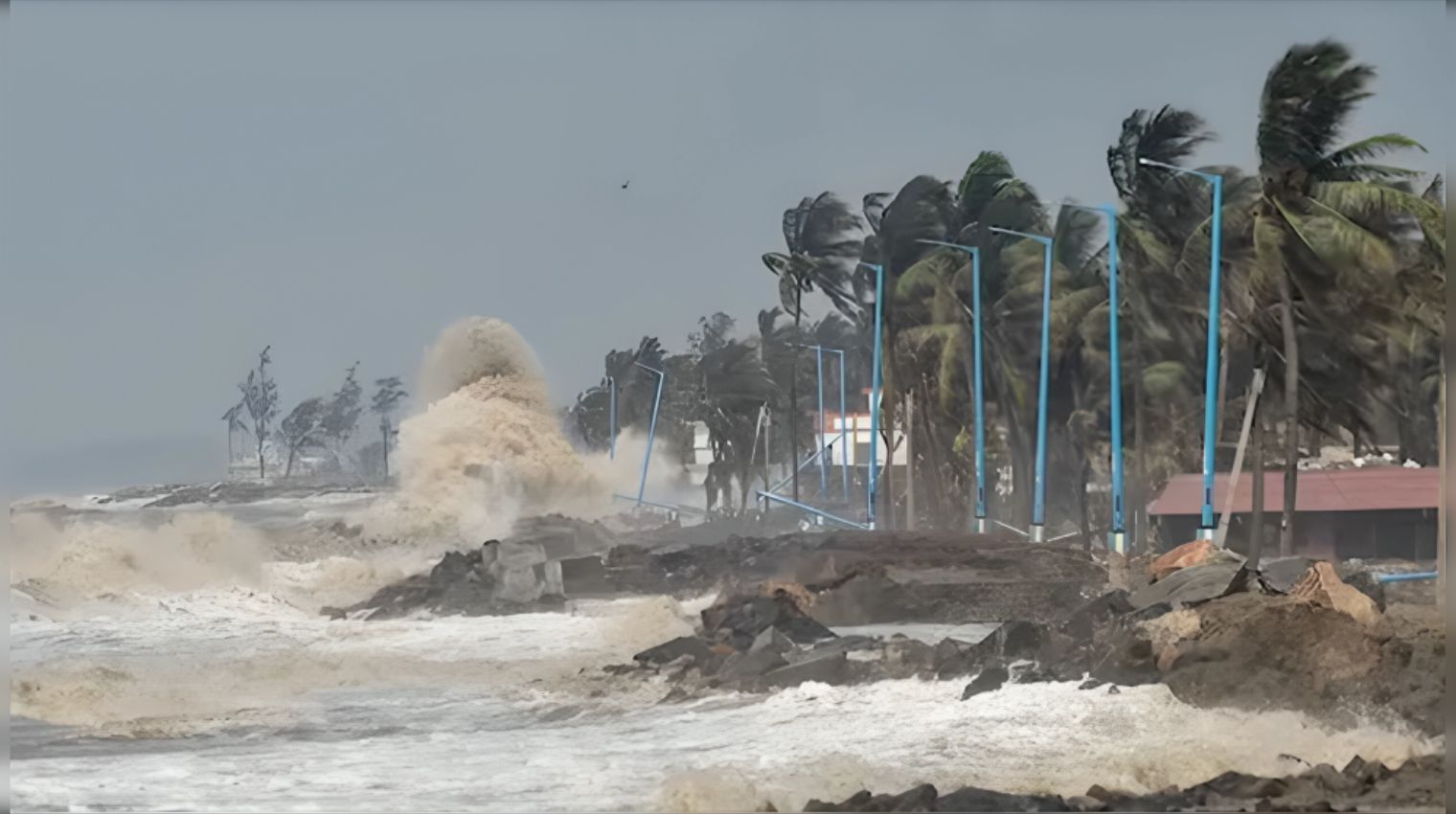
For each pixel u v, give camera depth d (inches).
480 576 3558.1
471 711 1991.9
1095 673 1868.8
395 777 1528.1
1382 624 1998.0
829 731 1700.3
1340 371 4722.0
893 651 2169.0
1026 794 1350.9
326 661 2561.5
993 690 1849.2
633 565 3983.8
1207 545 2837.1
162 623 3218.5
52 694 2062.0
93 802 1413.6
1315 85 4087.1
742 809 1344.7
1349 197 4092.0
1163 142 5054.1
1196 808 1273.4
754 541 4311.0
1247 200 4825.3
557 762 1588.3
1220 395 4995.1
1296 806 1253.7
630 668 2263.8
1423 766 1378.0
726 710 1894.7
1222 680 1766.7
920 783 1417.3
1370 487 4623.5
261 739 1781.5
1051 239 5073.8
